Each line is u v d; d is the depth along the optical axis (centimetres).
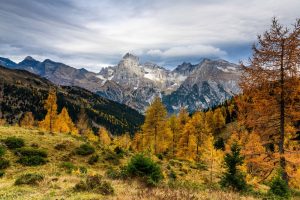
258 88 1883
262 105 1892
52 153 3653
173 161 4447
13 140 3588
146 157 1898
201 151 5625
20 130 4709
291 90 1809
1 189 1460
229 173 2062
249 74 1878
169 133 6216
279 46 1786
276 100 1881
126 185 1616
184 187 1681
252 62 1877
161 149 6506
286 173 1936
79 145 4147
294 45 1733
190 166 4400
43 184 1537
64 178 1714
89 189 1403
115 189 1480
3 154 3083
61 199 1215
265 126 1984
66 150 3875
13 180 1798
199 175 3766
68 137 4762
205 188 1788
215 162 3475
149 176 1764
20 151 3353
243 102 1970
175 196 1250
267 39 1800
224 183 1989
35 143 3859
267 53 1800
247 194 1811
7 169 2823
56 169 2869
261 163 1975
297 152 1872
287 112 1883
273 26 1784
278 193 1823
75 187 1412
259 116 1944
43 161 3212
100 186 1397
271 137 2033
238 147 2088
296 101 1866
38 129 5547
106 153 4091
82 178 1805
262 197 1736
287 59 1761
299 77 1758
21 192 1371
